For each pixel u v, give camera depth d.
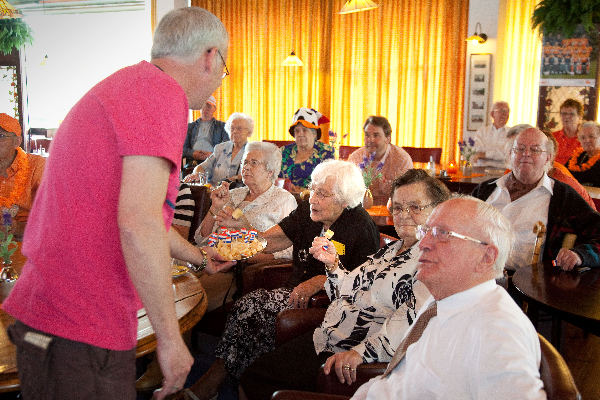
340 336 1.92
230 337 2.39
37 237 1.12
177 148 1.13
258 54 8.38
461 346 1.19
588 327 1.78
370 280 1.97
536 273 2.24
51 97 8.59
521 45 7.31
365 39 7.95
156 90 1.11
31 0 8.30
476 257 1.24
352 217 2.36
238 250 2.05
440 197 1.86
